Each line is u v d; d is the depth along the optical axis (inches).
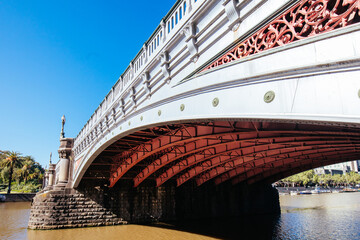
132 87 620.1
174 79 445.7
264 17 270.2
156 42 520.1
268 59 253.6
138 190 1264.8
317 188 4269.2
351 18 196.1
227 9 312.0
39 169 3914.9
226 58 327.6
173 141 714.2
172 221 1295.5
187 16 397.7
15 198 2768.2
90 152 983.6
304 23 242.2
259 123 522.0
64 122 1353.3
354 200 2674.7
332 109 196.4
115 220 1189.1
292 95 228.2
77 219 1129.4
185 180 1251.8
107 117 826.2
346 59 187.0
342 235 943.7
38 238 919.0
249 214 1539.1
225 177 1349.7
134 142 903.1
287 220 1327.5
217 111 321.1
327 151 866.1
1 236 956.0
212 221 1307.8
